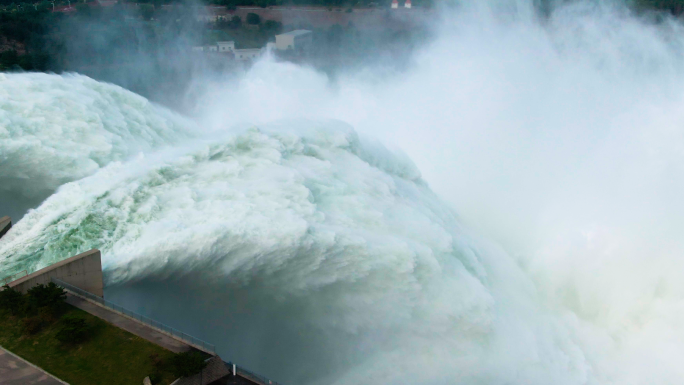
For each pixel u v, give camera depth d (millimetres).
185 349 40938
